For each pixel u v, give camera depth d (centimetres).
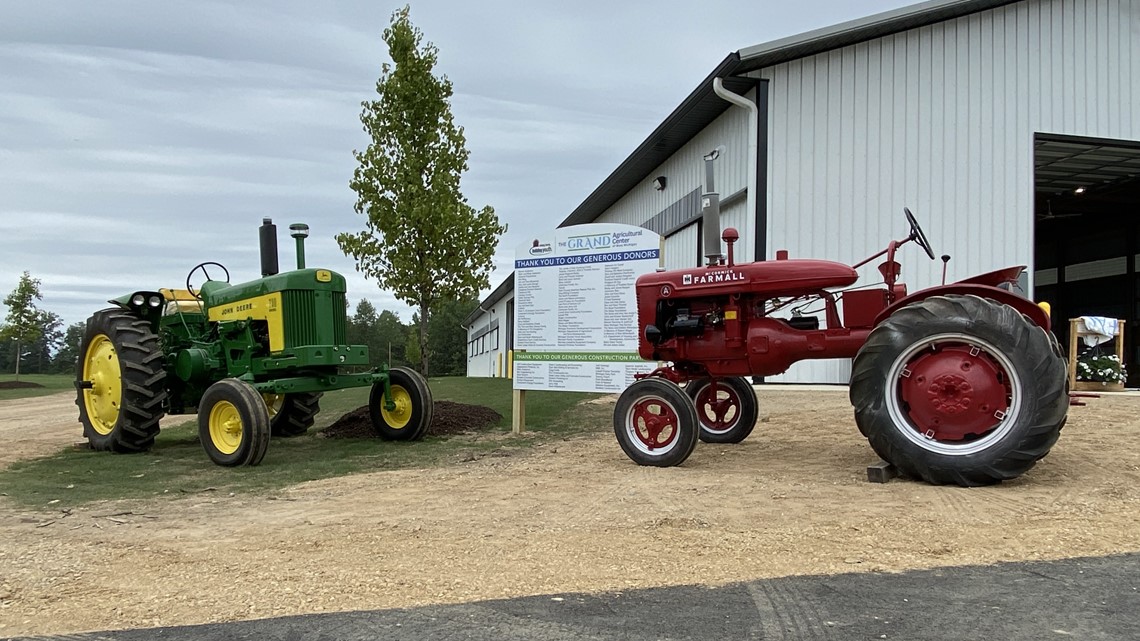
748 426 668
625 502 440
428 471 583
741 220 1220
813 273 550
